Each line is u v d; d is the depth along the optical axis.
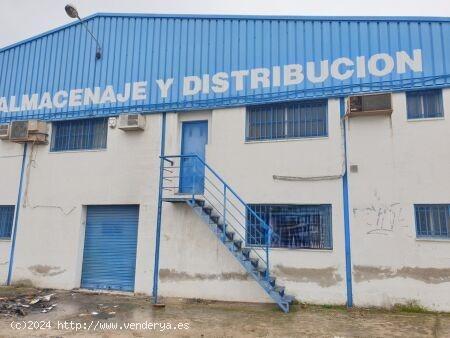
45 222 12.45
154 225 11.35
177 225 11.15
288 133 10.84
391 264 9.48
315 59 10.80
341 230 9.91
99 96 12.65
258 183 10.72
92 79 12.85
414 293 9.24
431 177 9.54
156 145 11.76
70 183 12.41
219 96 11.45
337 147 10.27
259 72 11.20
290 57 11.02
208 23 11.99
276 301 9.09
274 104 11.02
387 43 10.33
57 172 12.63
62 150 12.86
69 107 12.95
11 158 13.24
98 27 13.21
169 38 12.30
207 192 11.08
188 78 11.83
